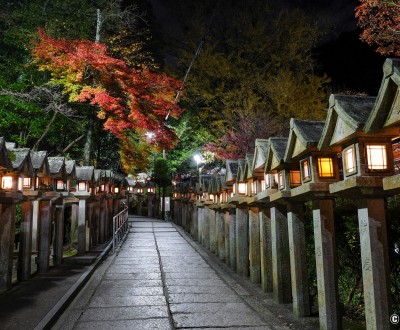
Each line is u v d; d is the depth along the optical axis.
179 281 11.53
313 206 6.84
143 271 13.01
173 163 32.69
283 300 8.88
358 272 8.82
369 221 5.15
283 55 24.05
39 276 11.64
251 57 24.95
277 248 9.02
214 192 15.46
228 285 11.02
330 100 5.59
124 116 19.02
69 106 21.75
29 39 19.25
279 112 21.14
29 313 7.84
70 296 9.23
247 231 12.37
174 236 22.98
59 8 20.97
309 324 7.42
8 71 18.89
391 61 4.23
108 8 21.38
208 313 8.35
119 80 18.77
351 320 7.93
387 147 5.10
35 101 19.44
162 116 20.33
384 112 4.48
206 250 17.80
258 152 9.52
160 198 37.28
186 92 25.84
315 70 28.66
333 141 5.68
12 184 9.10
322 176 6.41
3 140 8.23
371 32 12.66
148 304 9.04
